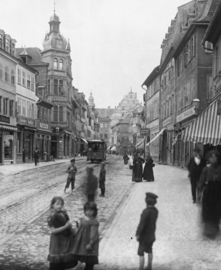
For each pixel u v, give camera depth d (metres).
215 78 22.16
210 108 18.38
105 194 16.41
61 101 64.62
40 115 54.78
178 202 12.88
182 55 32.97
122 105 143.00
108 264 6.62
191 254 7.05
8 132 41.72
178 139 34.50
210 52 27.09
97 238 5.98
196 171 12.77
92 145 50.81
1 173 27.94
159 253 7.15
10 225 10.09
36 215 11.52
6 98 41.09
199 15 29.53
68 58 68.50
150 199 6.35
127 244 7.87
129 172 31.34
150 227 6.29
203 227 9.02
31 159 49.53
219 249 7.36
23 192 17.09
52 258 5.88
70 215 11.41
